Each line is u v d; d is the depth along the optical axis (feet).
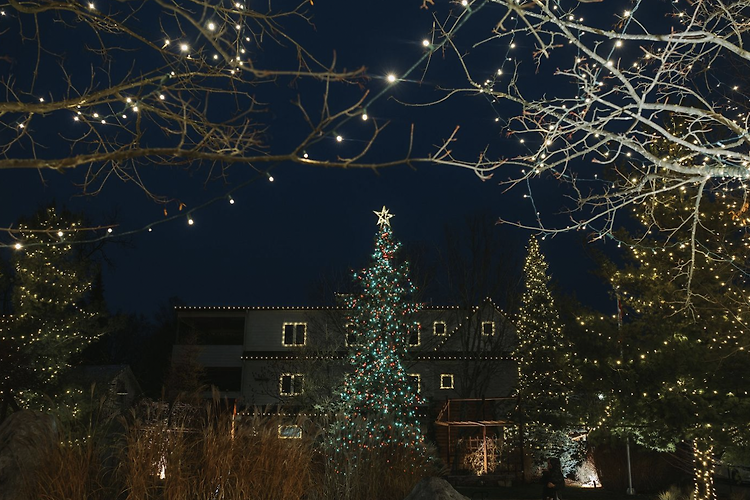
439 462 56.29
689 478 75.97
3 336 65.46
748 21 17.97
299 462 29.94
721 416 45.24
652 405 47.73
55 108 11.90
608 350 52.95
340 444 41.63
